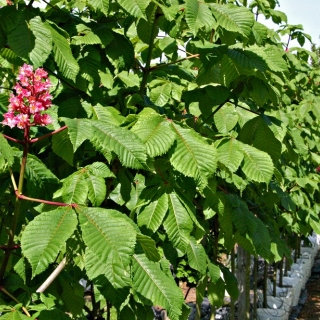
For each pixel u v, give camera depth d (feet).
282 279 26.45
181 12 7.95
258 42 8.38
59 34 6.62
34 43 6.22
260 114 8.68
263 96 8.46
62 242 4.82
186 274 15.78
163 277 5.65
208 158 6.23
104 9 6.99
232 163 7.18
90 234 4.88
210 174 6.18
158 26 8.72
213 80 9.06
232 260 17.19
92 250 4.78
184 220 6.44
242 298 18.03
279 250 10.53
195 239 7.82
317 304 27.14
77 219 5.20
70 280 8.23
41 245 4.79
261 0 15.61
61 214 5.08
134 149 5.81
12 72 10.46
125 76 9.07
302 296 28.22
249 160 7.29
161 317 19.25
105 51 7.89
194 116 9.55
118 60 7.82
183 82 11.06
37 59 6.16
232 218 8.68
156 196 6.57
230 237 9.52
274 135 8.52
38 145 8.29
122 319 7.41
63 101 7.53
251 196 12.91
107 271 5.41
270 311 21.95
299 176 17.08
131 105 8.23
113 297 5.52
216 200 7.20
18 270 6.48
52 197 6.49
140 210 6.66
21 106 5.63
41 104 5.63
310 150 19.38
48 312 5.65
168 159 6.76
